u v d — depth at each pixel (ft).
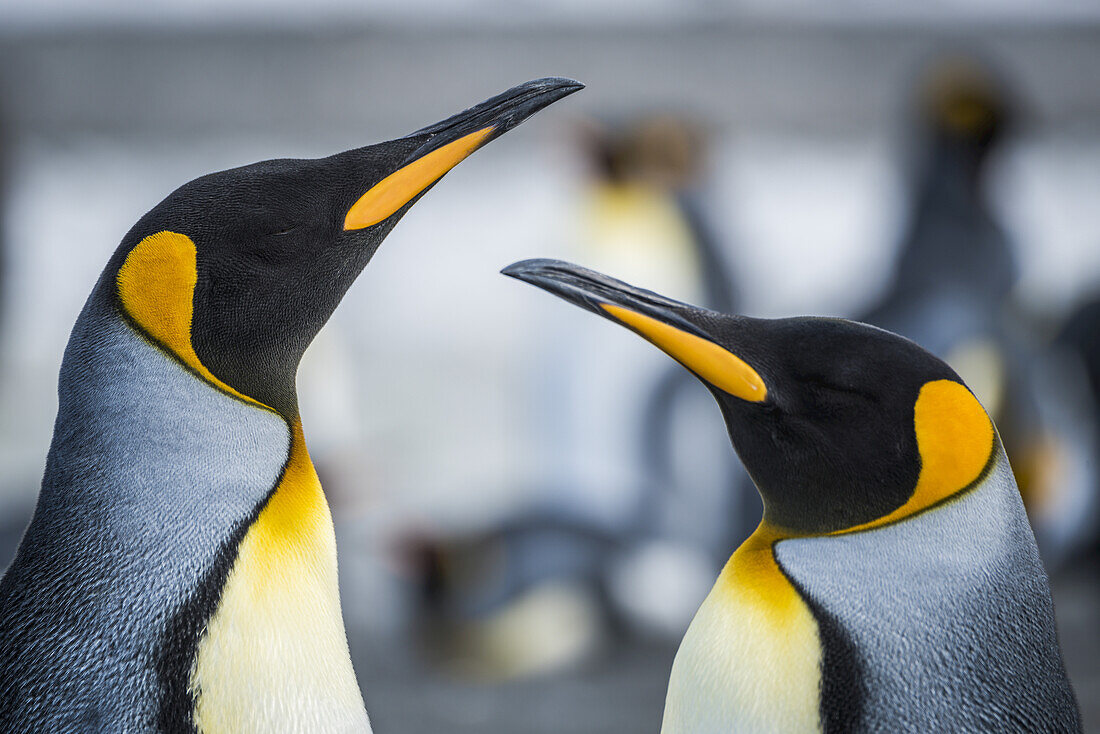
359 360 82.38
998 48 119.24
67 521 12.19
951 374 12.32
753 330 12.94
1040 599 12.28
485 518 37.27
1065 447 40.88
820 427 12.45
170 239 12.64
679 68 121.80
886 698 11.82
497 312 93.25
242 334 12.91
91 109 119.65
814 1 120.67
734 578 12.91
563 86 14.33
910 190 38.27
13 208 64.13
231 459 12.57
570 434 39.34
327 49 122.42
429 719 31.86
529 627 35.53
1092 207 104.78
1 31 117.50
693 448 40.88
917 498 12.28
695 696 12.53
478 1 122.11
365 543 44.55
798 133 122.52
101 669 11.73
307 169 13.46
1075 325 41.98
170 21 120.57
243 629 12.04
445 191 116.37
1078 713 12.36
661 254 41.06
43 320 84.43
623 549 37.55
